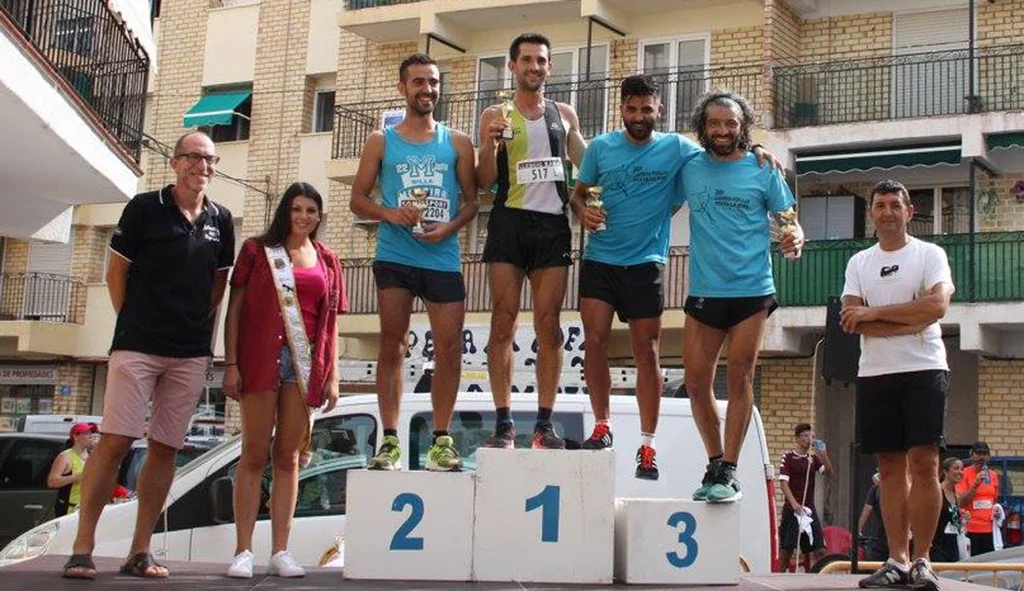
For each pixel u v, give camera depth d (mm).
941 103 22891
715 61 24578
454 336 7582
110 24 13758
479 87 26703
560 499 7059
